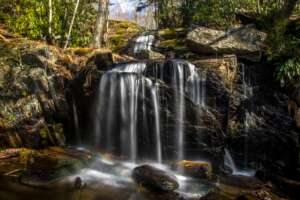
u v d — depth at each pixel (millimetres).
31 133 6645
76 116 7602
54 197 4695
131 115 7320
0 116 6391
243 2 12195
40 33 9883
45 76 7074
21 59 6961
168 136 7246
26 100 6758
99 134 7539
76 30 11656
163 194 5133
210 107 7316
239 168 7500
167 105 7207
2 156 5898
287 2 8781
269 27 8883
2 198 4469
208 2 11969
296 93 7426
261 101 7777
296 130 7406
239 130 7547
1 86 6570
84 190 5047
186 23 15023
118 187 5301
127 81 7293
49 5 9867
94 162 6355
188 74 7344
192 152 7254
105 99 7438
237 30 8562
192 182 5777
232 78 7602
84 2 12461
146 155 7301
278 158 7543
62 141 7145
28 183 4996
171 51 10305
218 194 5457
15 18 10484
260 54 8031
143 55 10750
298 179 6902
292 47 7691
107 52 8352
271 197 5387
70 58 7707
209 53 8656
